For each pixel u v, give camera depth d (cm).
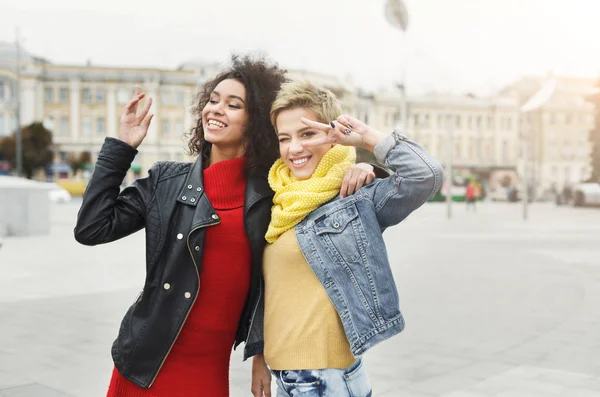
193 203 191
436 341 509
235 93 202
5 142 5131
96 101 5803
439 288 774
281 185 193
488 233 1722
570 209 3609
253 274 194
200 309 192
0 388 380
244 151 203
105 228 190
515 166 6875
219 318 194
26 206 1591
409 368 433
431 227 1989
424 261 1053
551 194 5428
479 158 6888
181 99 5884
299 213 185
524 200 2398
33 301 674
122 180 197
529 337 523
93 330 539
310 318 183
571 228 1933
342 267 183
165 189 196
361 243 184
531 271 934
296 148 189
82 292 735
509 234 1688
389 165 188
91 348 479
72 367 428
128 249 1277
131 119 200
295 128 190
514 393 379
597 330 549
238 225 193
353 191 189
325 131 189
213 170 198
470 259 1083
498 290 761
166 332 188
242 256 193
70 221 2214
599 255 1150
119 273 903
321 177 190
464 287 782
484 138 6919
